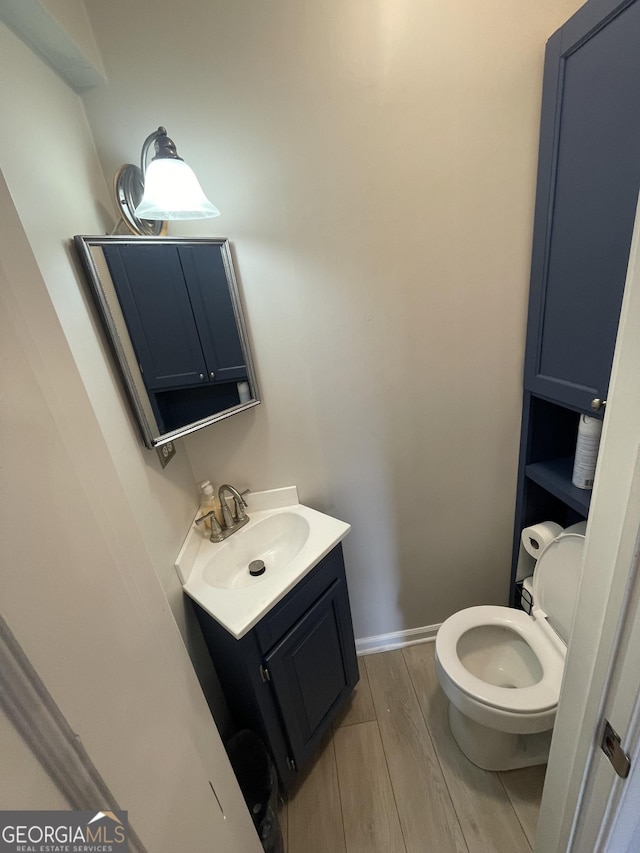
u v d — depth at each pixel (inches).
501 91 38.7
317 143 39.4
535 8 36.1
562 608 47.5
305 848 43.8
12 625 11.7
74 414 17.2
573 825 24.6
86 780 14.1
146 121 37.2
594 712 20.7
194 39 35.3
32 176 26.8
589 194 35.5
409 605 65.5
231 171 39.8
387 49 36.8
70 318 29.0
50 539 14.2
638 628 16.8
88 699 14.9
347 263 44.1
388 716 56.5
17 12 25.6
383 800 47.3
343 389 49.9
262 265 43.4
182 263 39.1
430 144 40.1
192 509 49.4
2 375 13.1
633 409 15.2
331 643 49.4
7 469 12.6
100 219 36.1
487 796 46.4
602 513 18.0
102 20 33.9
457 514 59.1
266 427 50.6
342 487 55.5
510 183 42.1
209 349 42.6
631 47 29.2
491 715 40.6
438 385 50.7
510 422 53.7
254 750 44.8
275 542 52.4
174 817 20.5
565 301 40.8
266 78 37.0
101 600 16.9
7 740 11.3
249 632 37.3
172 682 23.2
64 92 33.1
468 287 46.2
